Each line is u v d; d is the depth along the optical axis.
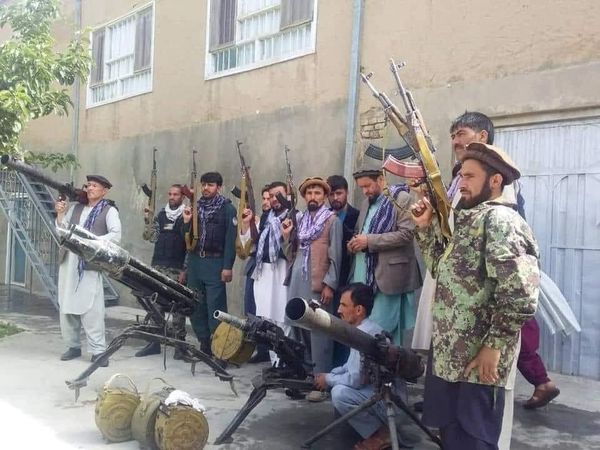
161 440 3.74
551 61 5.38
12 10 8.59
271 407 4.89
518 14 5.59
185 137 9.42
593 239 5.26
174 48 9.71
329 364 5.14
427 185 3.11
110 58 11.35
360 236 4.79
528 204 5.62
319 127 7.35
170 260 7.00
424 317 4.16
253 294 6.30
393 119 3.35
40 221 11.13
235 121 8.55
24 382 5.42
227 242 6.45
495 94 5.73
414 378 3.82
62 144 12.40
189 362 5.72
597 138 5.21
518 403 4.86
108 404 4.05
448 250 2.92
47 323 8.66
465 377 2.80
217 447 4.02
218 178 6.53
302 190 5.52
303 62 7.60
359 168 6.82
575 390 5.06
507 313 2.64
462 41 5.99
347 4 7.08
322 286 5.26
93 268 6.07
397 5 6.56
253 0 8.45
